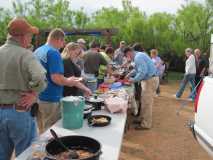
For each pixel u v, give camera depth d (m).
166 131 5.67
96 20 22.78
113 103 2.96
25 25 2.31
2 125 2.27
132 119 6.03
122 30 17.88
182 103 8.56
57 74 2.92
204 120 2.88
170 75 17.05
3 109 2.25
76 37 15.55
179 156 4.50
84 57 5.27
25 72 2.24
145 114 5.67
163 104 8.35
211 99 2.76
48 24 21.94
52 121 3.15
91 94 3.40
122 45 8.52
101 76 4.99
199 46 17.00
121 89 4.30
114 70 6.55
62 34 3.09
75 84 3.13
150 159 4.34
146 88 5.51
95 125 2.52
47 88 3.03
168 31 17.55
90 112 2.76
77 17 22.39
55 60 2.90
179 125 6.12
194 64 8.93
